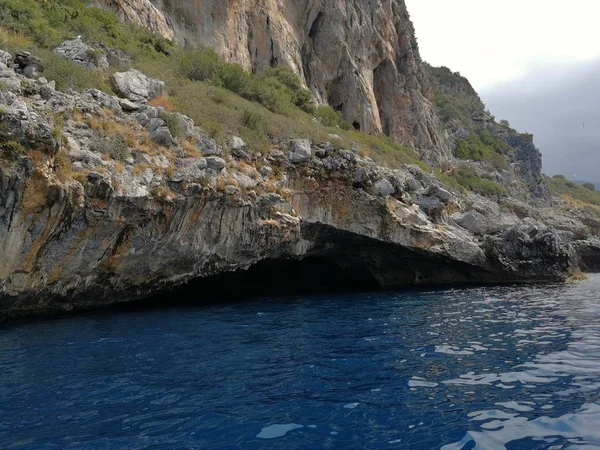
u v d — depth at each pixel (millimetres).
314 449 4492
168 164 12227
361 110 37438
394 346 8672
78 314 11773
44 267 10281
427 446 4555
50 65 12680
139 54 19609
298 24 35750
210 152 13844
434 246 19703
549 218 42312
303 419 5215
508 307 13797
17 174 8938
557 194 73812
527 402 5699
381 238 18250
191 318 11711
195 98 17266
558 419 5172
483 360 7656
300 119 24172
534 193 64938
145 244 11898
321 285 21641
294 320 11539
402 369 7145
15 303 10258
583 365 7285
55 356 7785
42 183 9328
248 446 4555
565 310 13156
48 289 10648
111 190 10531
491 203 35656
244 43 30703
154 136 12586
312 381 6551
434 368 7195
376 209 18000
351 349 8430
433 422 5129
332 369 7137
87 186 10211
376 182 18297
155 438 4719
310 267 21031
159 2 26906
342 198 17312
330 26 36594
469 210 25078
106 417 5246
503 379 6617
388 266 20938
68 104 11297
